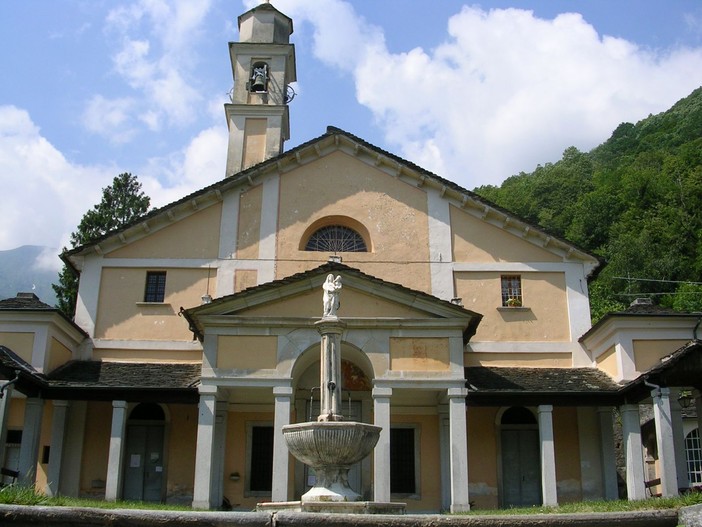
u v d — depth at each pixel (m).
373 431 13.10
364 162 26.39
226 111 30.83
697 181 61.97
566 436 23.62
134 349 24.17
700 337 21.97
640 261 57.12
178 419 23.53
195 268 25.05
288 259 25.19
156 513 7.82
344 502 11.88
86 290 24.67
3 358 18.91
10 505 7.94
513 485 23.41
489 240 25.67
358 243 25.95
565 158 89.50
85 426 23.14
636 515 8.06
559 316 25.02
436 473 23.31
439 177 25.83
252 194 25.86
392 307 21.34
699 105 91.88
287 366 20.61
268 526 7.75
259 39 32.56
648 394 20.12
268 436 23.55
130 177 46.34
